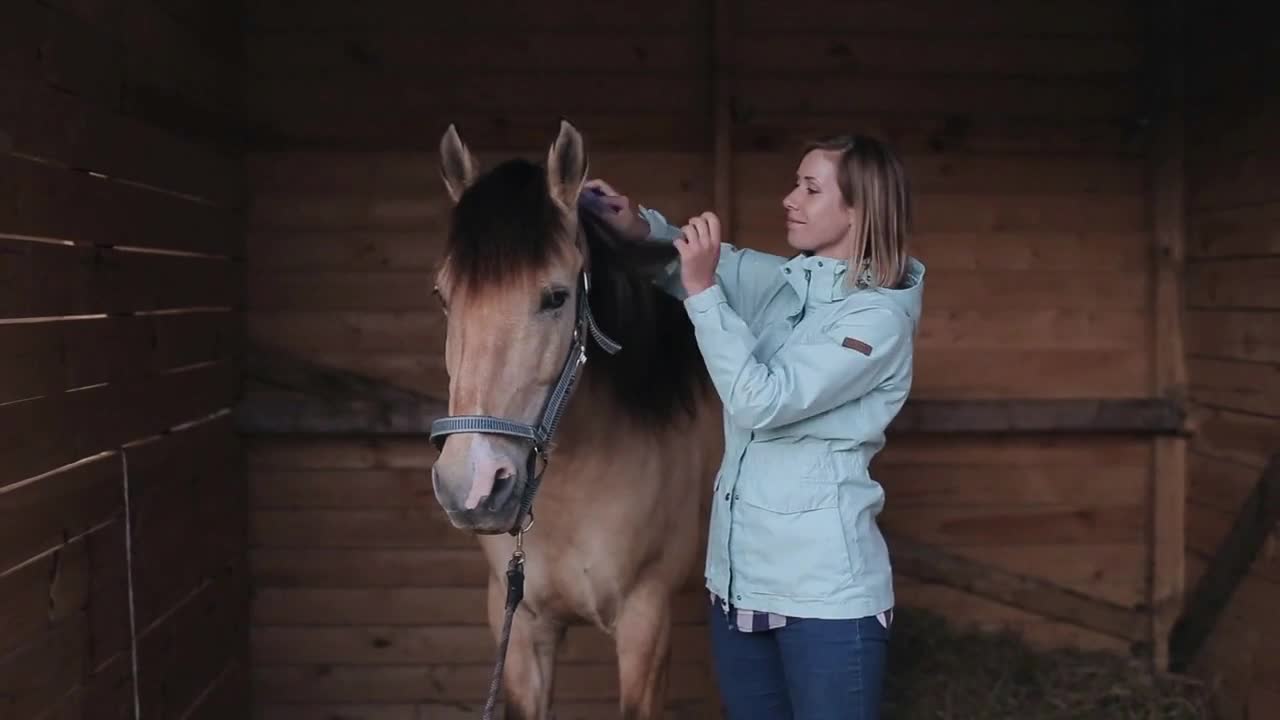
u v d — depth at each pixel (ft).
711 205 11.00
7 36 5.78
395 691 10.97
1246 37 9.92
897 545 11.21
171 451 8.38
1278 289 9.50
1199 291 10.76
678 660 10.91
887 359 5.78
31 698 5.99
